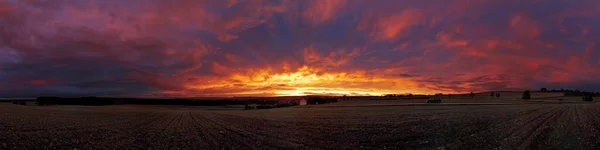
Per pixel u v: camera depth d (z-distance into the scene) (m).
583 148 15.17
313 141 20.42
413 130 25.33
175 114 50.44
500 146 16.58
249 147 17.98
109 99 111.69
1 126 22.83
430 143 19.08
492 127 24.97
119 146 17.55
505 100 108.75
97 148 16.66
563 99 113.00
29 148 15.81
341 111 56.19
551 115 33.34
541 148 15.47
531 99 116.25
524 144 16.67
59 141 18.12
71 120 31.62
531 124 25.50
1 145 16.06
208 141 19.91
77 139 19.17
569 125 23.69
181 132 24.39
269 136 22.53
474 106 62.72
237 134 23.41
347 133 24.19
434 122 31.14
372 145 19.02
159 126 28.92
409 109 56.88
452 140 19.64
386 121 33.59
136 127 27.56
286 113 53.03
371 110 56.91
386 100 128.75
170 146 17.98
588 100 99.19
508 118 32.09
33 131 21.44
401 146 18.55
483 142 18.17
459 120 32.25
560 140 17.44
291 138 21.62
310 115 46.59
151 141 19.62
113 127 26.75
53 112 44.62
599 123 24.52
